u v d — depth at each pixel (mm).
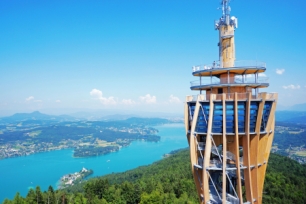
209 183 50812
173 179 154375
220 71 46531
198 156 50281
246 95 43656
